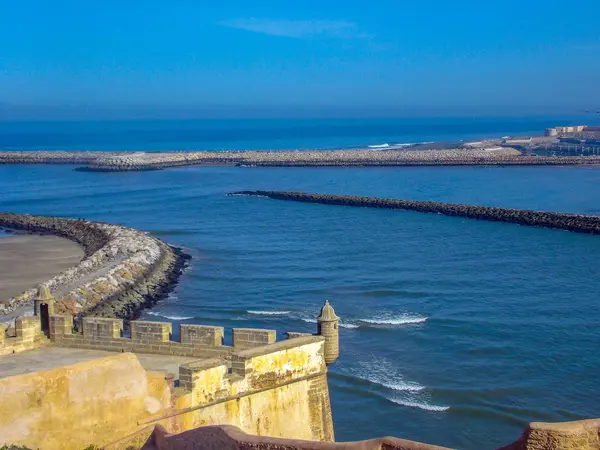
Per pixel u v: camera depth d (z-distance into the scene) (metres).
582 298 60.22
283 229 101.69
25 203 139.62
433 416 38.41
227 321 56.19
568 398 40.19
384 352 47.25
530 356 46.28
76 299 60.19
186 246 90.44
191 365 20.45
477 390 40.97
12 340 23.95
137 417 19.33
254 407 21.53
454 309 56.94
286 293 63.78
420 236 94.25
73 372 18.53
